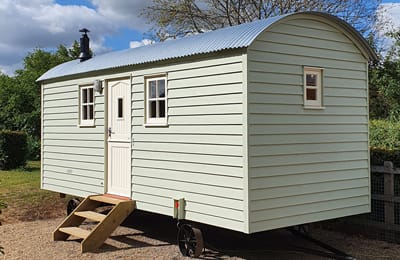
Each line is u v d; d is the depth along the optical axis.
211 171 6.53
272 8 18.86
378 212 7.84
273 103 6.34
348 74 7.45
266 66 6.27
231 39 6.32
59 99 10.16
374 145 9.24
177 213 6.98
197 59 6.74
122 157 8.35
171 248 7.50
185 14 19.77
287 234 8.46
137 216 10.14
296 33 6.69
